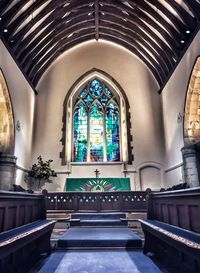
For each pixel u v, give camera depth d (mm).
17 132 9516
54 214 7914
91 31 12828
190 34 8273
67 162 11375
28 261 3570
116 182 10828
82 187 10680
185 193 2875
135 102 12453
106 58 13266
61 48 12719
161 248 3998
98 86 13203
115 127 12477
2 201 2893
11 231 3039
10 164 8734
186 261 3035
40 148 11609
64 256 4277
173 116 10406
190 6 7457
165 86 11648
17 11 7891
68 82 12812
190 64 8383
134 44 12273
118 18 11500
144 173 11398
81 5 10453
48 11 9273
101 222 7188
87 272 3328
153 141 11805
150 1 9016
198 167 8414
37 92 12555
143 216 7895
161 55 10891
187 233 2789
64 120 12008
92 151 11977
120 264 3732
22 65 10219
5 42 8172
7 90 8484
